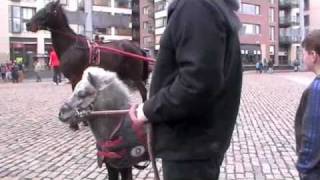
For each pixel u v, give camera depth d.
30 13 63.78
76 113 4.13
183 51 2.43
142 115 2.59
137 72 11.34
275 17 89.06
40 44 64.62
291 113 14.71
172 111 2.46
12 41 62.41
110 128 4.20
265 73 63.62
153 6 84.38
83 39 10.87
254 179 6.91
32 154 8.68
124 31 86.44
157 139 2.65
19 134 10.81
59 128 11.59
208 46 2.38
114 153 4.21
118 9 86.06
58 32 10.77
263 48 83.75
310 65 3.61
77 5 63.72
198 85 2.36
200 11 2.42
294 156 8.38
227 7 2.56
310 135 3.51
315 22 92.38
